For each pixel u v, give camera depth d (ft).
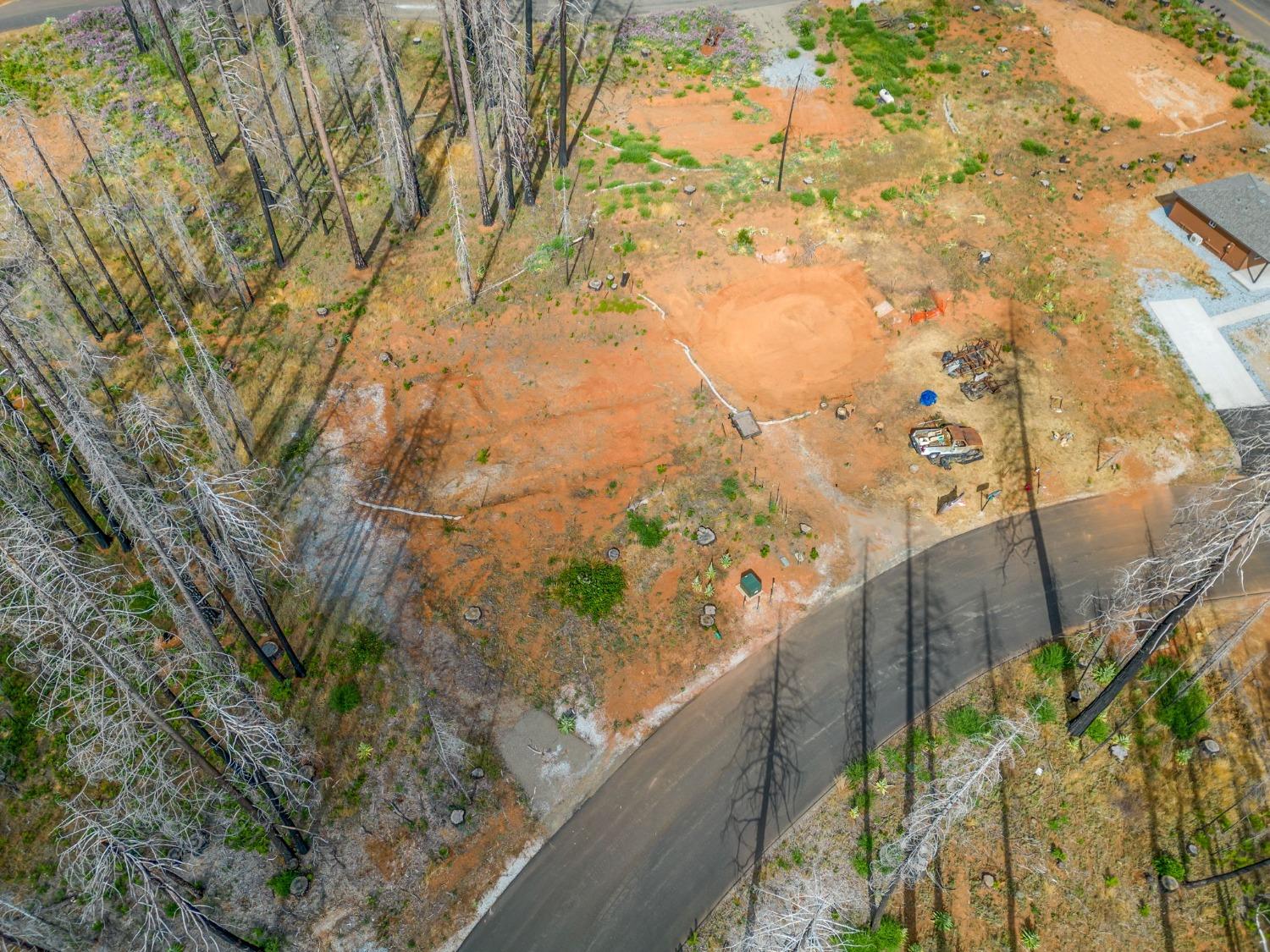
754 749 98.58
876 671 104.22
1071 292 141.69
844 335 135.85
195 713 93.66
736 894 89.15
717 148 163.63
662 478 119.55
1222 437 124.06
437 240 148.15
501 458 121.80
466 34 176.35
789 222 150.61
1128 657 102.89
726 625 107.76
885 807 94.38
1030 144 164.76
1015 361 132.67
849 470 121.39
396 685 102.01
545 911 88.63
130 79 174.70
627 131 167.22
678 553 113.09
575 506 116.78
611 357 132.77
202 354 111.75
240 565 87.04
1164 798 94.84
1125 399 128.57
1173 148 165.48
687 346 134.10
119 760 80.59
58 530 98.84
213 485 94.79
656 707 101.91
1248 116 171.94
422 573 110.83
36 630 77.15
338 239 148.15
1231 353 133.69
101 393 126.11
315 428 124.88
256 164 132.57
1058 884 89.76
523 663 104.37
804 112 171.42
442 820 93.56
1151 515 117.39
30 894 88.33
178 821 85.40
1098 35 189.88
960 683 103.35
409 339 135.23
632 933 87.25
